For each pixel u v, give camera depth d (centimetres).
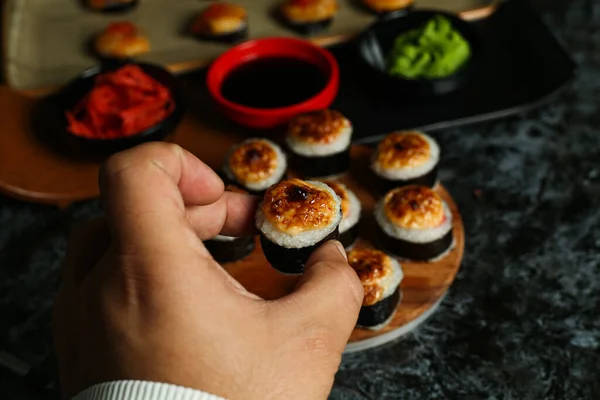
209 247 37
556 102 47
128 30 54
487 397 33
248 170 40
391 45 51
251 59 48
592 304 36
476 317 36
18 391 34
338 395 33
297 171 42
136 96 44
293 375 22
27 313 38
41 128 46
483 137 45
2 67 52
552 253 38
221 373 21
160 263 21
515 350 34
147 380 20
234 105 43
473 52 48
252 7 58
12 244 41
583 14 54
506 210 40
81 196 42
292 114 43
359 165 43
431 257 37
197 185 25
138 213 21
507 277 37
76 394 22
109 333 21
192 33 56
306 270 25
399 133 41
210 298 21
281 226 28
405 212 36
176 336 21
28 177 43
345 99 48
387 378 34
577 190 41
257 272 37
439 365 34
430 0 57
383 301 34
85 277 24
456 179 42
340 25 55
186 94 48
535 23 51
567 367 33
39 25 57
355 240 38
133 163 22
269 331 22
